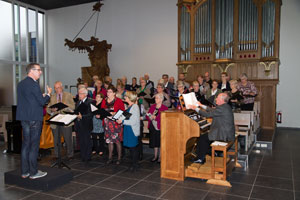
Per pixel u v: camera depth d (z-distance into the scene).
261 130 7.66
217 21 8.50
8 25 11.27
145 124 5.63
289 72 8.55
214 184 3.76
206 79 7.33
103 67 10.38
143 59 10.48
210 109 4.04
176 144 3.91
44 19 12.53
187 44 9.02
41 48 12.62
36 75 3.63
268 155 5.37
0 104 11.16
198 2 8.71
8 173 3.83
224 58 8.45
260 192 3.48
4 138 6.90
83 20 11.70
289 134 7.61
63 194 3.44
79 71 12.01
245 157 4.71
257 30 8.05
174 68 9.94
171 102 5.82
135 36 10.59
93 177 4.08
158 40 10.16
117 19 10.91
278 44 7.84
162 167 4.05
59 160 4.43
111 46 10.48
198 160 4.14
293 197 3.33
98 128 5.18
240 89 6.37
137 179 3.98
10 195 3.42
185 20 8.98
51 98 4.98
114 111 4.63
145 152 5.73
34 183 3.61
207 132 4.18
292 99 8.58
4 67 11.23
